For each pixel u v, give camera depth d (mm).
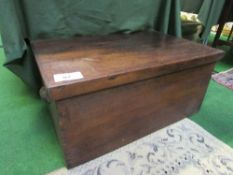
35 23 827
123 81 604
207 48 851
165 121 885
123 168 703
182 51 800
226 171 717
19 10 792
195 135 874
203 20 1363
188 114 986
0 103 1007
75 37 920
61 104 532
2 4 709
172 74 730
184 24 1474
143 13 1088
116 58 686
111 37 949
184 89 837
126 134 766
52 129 859
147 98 721
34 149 759
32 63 875
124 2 982
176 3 1109
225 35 2387
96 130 657
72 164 686
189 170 711
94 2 903
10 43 771
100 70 589
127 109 690
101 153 740
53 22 859
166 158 752
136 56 716
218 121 988
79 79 529
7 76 1261
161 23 1174
